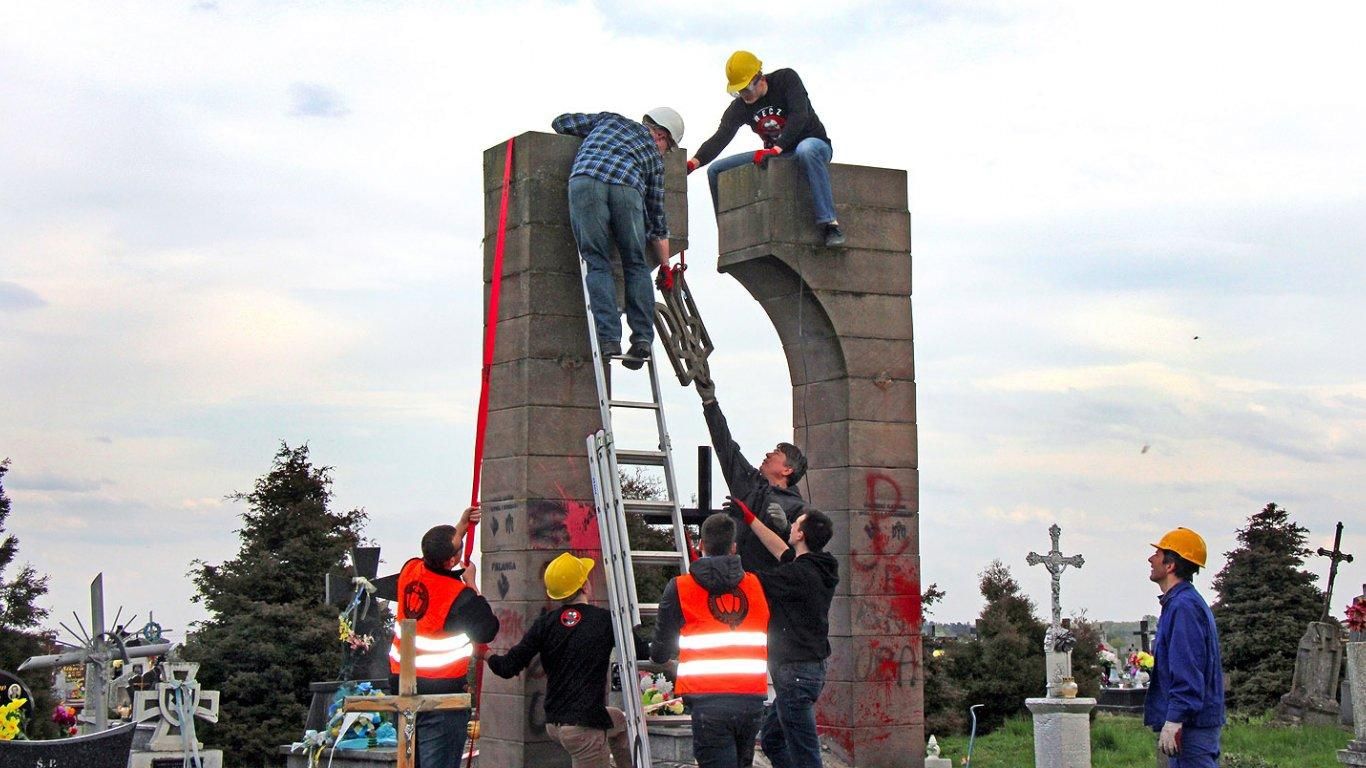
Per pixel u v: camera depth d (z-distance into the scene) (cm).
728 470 965
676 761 1162
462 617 896
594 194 970
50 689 2495
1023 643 2673
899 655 1270
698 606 823
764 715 952
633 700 873
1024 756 2158
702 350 1005
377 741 1290
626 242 973
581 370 1026
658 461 955
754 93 1276
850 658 1253
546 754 984
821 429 1312
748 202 1293
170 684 1192
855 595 1262
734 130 1288
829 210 1272
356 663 1398
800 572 862
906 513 1295
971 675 2691
